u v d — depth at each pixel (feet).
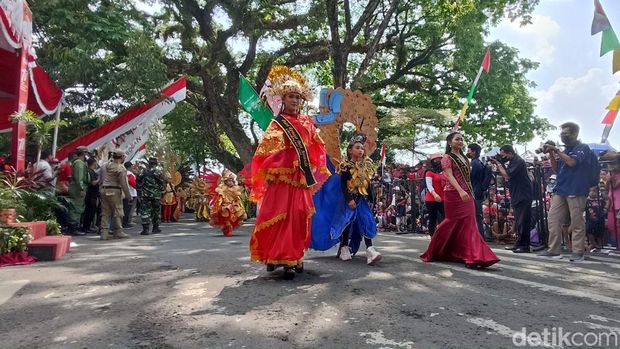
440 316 11.88
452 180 19.81
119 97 54.75
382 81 80.33
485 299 13.69
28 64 35.55
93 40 47.57
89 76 49.90
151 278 17.13
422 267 19.42
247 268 19.10
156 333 10.64
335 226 20.63
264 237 16.67
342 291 14.73
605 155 26.63
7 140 56.49
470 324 11.21
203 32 67.21
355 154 20.62
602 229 27.09
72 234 37.09
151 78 52.95
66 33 47.85
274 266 17.75
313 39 79.61
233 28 60.85
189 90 74.18
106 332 10.75
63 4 45.78
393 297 13.91
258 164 16.97
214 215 37.09
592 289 15.23
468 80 78.02
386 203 46.70
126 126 54.80
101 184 34.01
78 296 14.29
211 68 66.90
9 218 22.35
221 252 24.70
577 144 22.95
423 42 78.95
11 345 9.90
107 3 50.83
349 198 20.30
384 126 67.62
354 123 27.66
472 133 78.95
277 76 18.15
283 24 67.82
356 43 77.41
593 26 26.81
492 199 34.76
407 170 47.11
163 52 65.77
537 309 12.60
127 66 52.34
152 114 55.72
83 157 38.14
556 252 23.79
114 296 14.26
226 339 10.16
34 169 34.86
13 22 31.35
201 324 11.27
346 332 10.61
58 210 36.81
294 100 17.37
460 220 20.07
